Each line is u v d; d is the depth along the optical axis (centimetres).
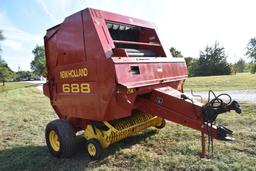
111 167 424
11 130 742
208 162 402
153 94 450
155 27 561
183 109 411
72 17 456
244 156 424
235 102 356
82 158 474
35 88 3272
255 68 3997
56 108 535
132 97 410
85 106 442
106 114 404
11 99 1772
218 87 1886
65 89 488
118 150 491
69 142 468
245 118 702
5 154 530
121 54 400
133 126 482
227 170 376
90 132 462
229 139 375
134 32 559
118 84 379
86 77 432
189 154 446
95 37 411
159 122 584
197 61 4934
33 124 810
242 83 2067
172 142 524
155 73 446
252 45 4062
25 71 8850
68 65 472
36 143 600
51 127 489
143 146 511
